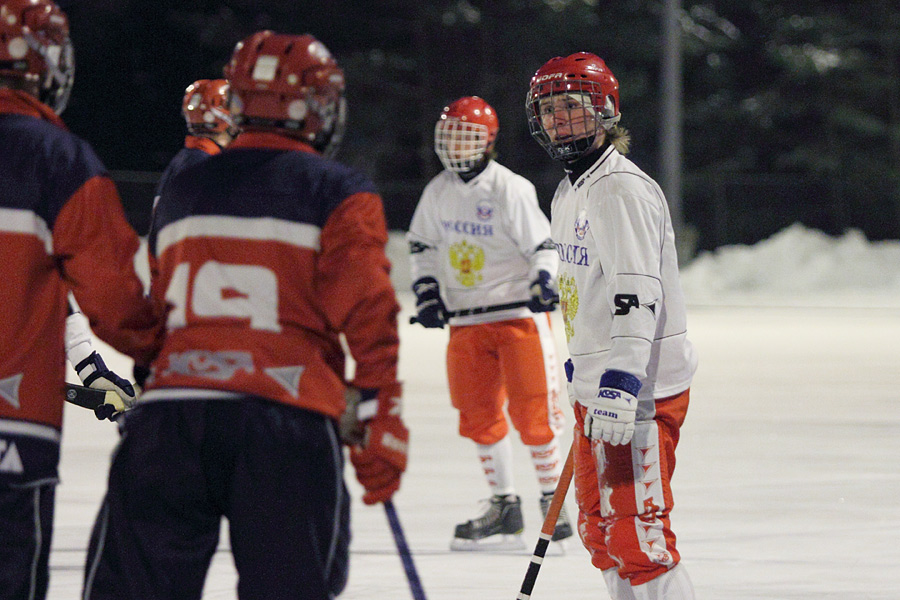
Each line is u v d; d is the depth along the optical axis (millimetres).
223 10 103125
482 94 104250
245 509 9055
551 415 18875
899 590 15594
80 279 9328
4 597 9242
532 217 18688
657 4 101812
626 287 11422
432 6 100312
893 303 68125
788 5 105625
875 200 99750
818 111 104562
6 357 9250
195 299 9297
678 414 12078
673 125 69812
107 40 104750
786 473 23000
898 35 101625
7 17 9500
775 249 79375
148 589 9156
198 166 9570
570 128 11859
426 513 20141
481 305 18844
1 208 9227
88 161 9398
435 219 19297
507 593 15656
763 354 43375
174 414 9164
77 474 22656
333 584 9422
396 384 9297
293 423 9117
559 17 99375
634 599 11906
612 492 11836
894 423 28734
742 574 16281
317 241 9242
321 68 9570
